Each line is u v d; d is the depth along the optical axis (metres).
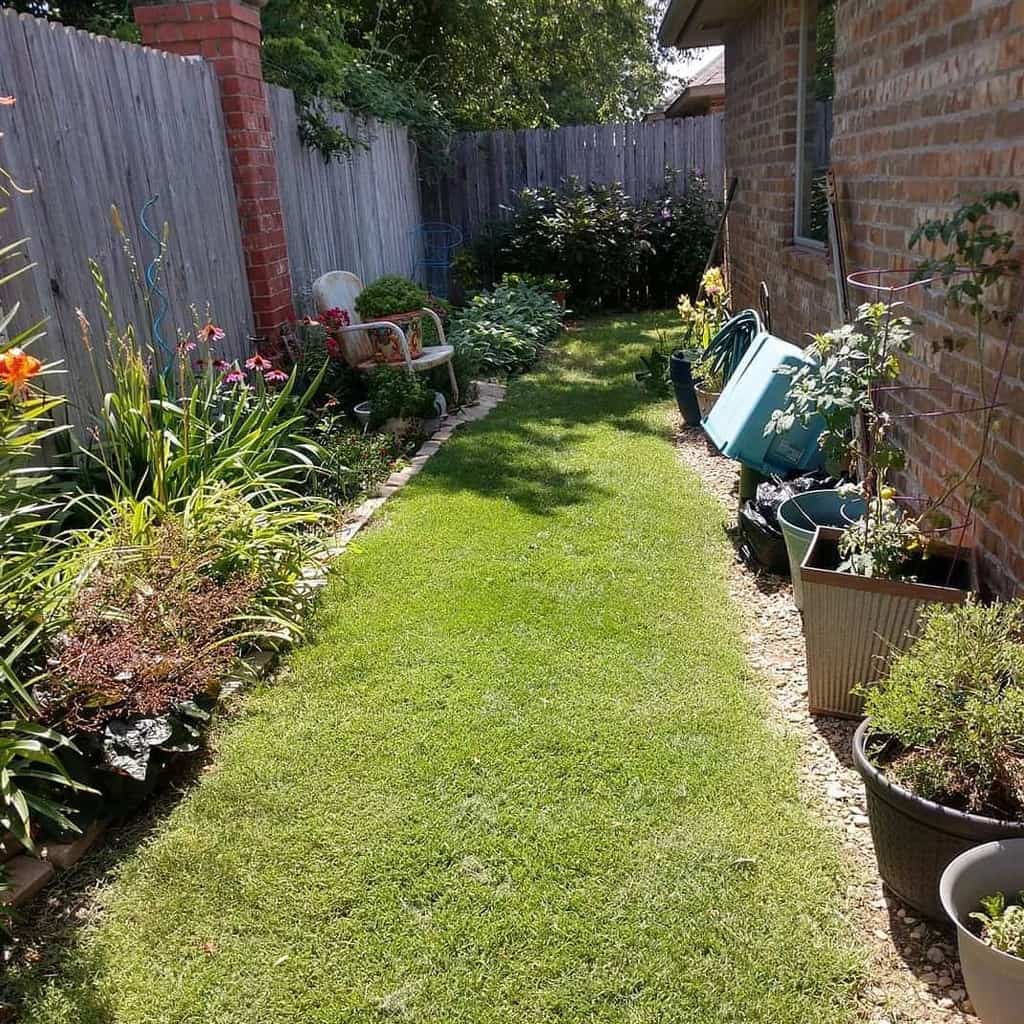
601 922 2.05
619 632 3.33
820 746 2.69
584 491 4.88
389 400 5.56
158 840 2.37
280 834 2.36
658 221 11.02
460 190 11.48
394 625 3.41
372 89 8.23
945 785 1.93
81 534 3.00
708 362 5.48
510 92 14.82
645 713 2.83
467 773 2.56
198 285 4.91
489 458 5.46
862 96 3.69
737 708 2.86
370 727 2.79
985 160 2.54
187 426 3.68
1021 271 2.35
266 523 3.67
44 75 3.69
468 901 2.12
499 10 12.74
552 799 2.45
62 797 2.37
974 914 1.69
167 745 2.55
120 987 1.94
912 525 2.73
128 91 4.26
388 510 4.63
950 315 2.86
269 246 5.59
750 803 2.43
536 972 1.94
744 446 3.88
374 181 8.44
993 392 2.52
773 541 3.69
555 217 10.82
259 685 3.04
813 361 3.57
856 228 3.84
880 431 2.93
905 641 2.59
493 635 3.32
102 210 4.05
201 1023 1.86
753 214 6.84
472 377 7.28
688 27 7.40
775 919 2.05
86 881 2.24
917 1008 1.84
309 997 1.90
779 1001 1.86
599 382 7.46
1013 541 2.41
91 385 3.94
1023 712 1.89
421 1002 1.88
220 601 2.94
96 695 2.48
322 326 5.90
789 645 3.27
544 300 9.62
